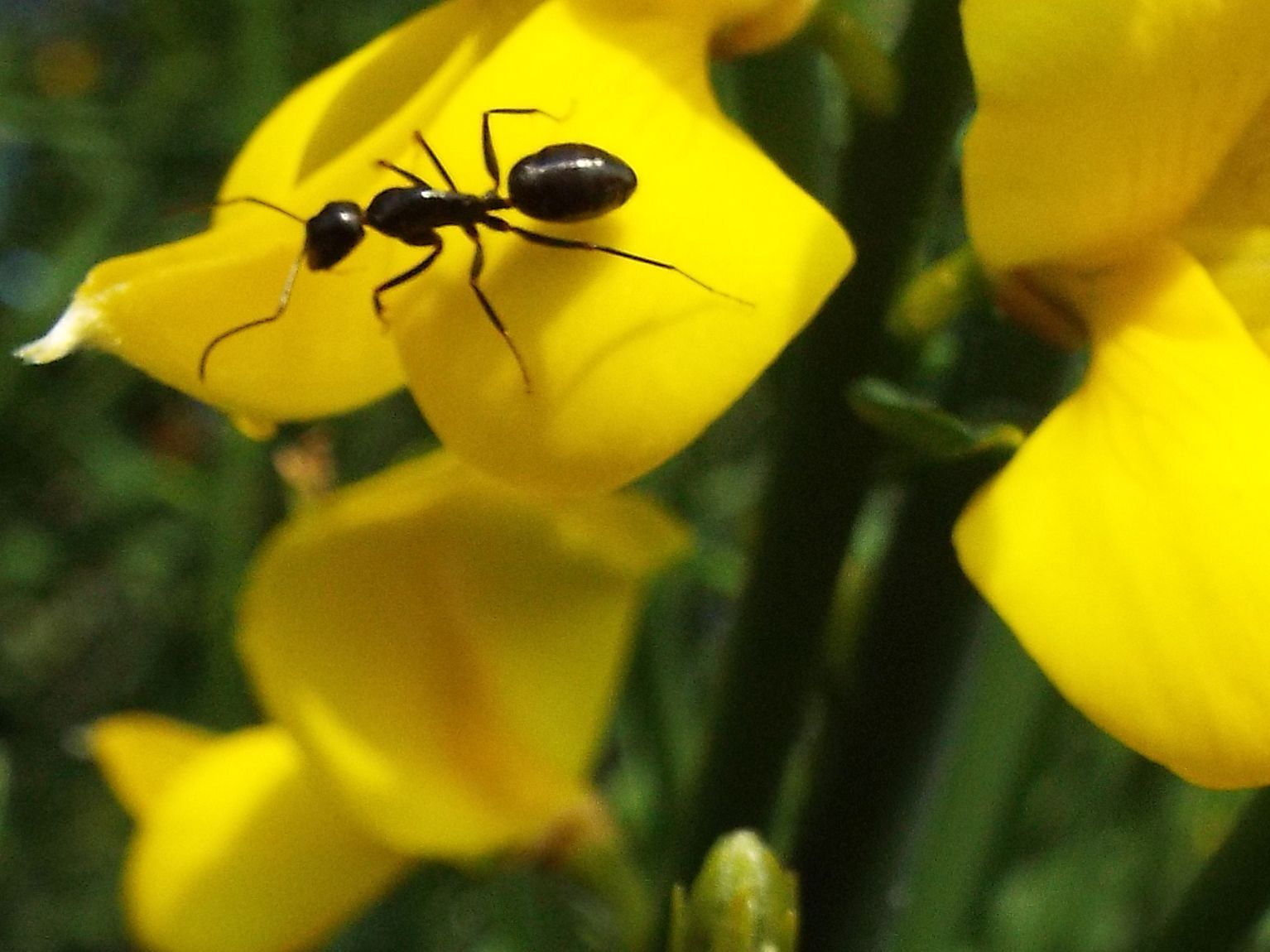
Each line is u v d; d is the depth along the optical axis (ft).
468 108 0.29
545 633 0.37
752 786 0.33
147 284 0.29
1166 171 0.29
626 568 0.37
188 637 0.78
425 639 0.36
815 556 0.32
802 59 0.32
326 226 0.29
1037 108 0.28
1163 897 0.44
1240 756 0.27
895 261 0.30
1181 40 0.28
